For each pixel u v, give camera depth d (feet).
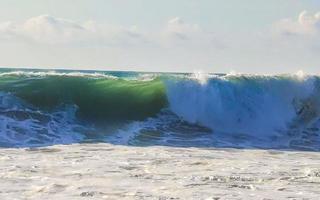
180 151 177.58
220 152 181.37
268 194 108.78
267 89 279.49
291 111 279.49
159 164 145.07
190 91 266.98
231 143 231.09
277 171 137.08
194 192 109.09
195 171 134.82
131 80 278.26
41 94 255.91
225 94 269.03
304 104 283.18
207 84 269.03
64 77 271.49
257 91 276.41
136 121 256.73
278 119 274.16
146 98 266.16
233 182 120.88
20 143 201.46
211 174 130.41
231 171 135.85
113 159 152.87
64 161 147.84
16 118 235.61
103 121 253.85
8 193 105.91
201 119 261.65
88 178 122.93
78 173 129.18
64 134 225.56
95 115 257.14
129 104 264.72
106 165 141.69
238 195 107.24
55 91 261.44
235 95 272.31
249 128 265.13
